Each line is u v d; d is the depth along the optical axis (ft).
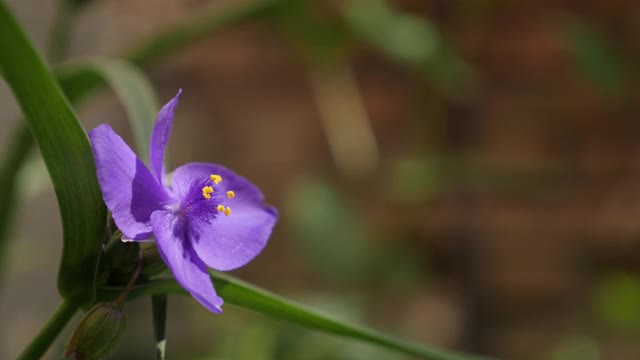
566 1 3.51
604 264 3.73
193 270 1.36
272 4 1.98
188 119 3.66
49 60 1.82
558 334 3.73
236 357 2.50
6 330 3.02
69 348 1.32
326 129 3.51
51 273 3.14
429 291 3.66
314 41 2.42
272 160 3.70
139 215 1.33
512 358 3.74
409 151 3.56
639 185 3.66
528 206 3.69
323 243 2.62
